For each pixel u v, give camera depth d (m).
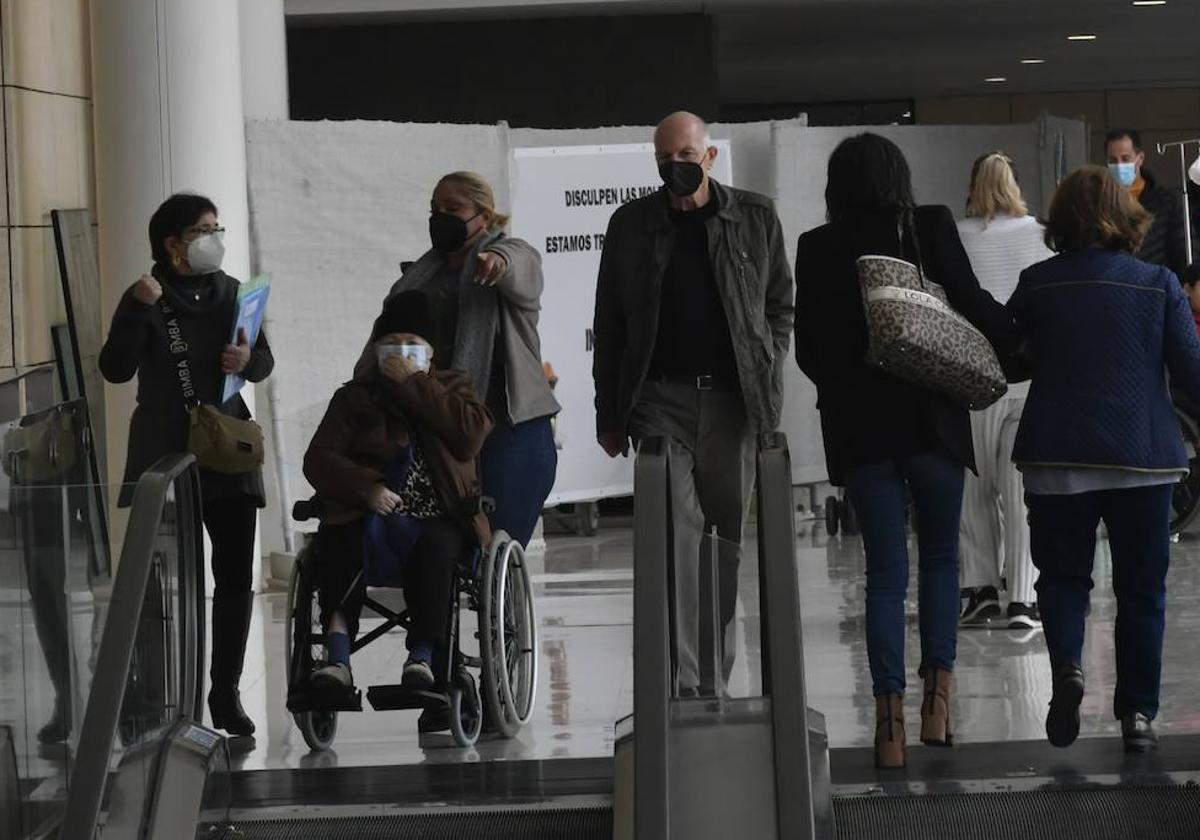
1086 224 9.53
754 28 28.36
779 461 7.64
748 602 9.48
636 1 23.52
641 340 10.15
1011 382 9.86
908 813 8.37
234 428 10.48
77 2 19.06
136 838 7.80
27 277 17.66
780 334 10.53
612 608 15.51
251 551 10.90
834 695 11.84
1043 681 11.86
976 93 41.81
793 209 19.91
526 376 11.20
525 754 10.38
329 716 10.95
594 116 24.47
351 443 10.62
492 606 10.70
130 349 10.44
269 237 17.52
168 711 8.78
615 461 19.38
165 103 16.14
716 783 7.27
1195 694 11.27
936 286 9.38
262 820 8.66
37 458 9.67
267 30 20.03
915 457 9.38
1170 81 40.97
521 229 18.64
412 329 10.83
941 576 9.56
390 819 8.62
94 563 8.33
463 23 24.42
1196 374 9.34
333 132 17.75
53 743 8.06
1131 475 9.31
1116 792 8.59
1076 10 28.39
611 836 8.30
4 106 17.41
